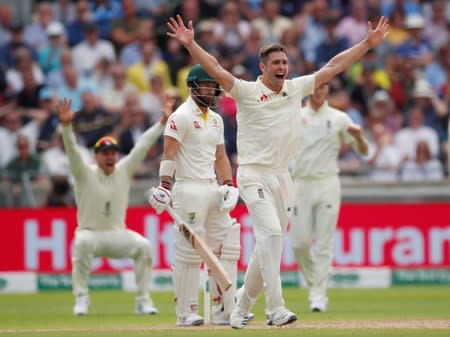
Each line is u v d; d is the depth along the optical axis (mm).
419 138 59938
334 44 65812
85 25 67875
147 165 57125
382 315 34844
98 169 38281
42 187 55375
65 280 53375
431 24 70438
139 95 62750
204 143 30062
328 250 38156
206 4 68688
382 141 58812
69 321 34156
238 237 30609
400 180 57281
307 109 38844
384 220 52969
